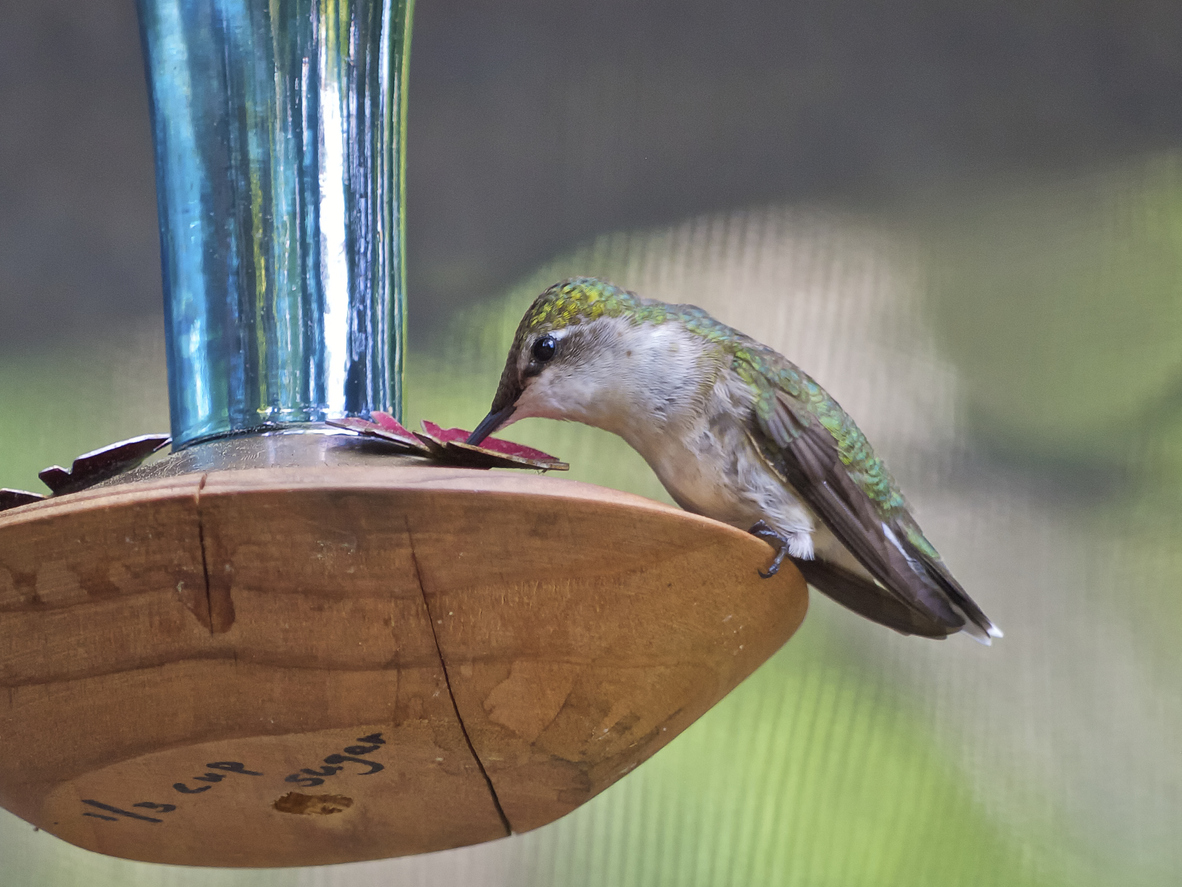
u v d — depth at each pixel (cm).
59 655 362
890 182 1285
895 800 1088
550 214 1249
